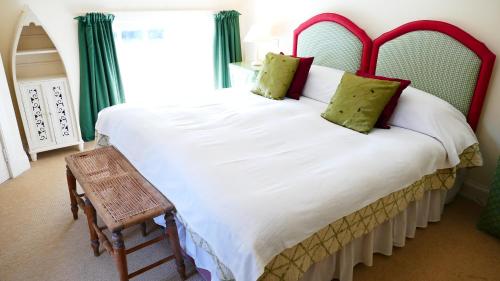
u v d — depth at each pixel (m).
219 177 1.59
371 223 1.72
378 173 1.72
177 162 1.76
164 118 2.36
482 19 2.25
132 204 1.70
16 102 3.21
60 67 3.43
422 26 2.50
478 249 2.10
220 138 2.05
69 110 3.31
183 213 1.62
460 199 2.65
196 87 4.48
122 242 1.58
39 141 3.22
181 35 4.18
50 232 2.24
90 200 1.77
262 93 3.06
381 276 1.89
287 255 1.37
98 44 3.43
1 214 2.41
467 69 2.32
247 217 1.33
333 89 2.82
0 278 1.86
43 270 1.92
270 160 1.78
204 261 1.63
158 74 4.19
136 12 3.66
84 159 2.19
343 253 1.71
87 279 1.87
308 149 1.94
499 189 2.11
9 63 3.09
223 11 4.18
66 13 3.32
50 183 2.83
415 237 2.21
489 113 2.38
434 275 1.90
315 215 1.42
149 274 1.90
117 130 2.36
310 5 3.44
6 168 2.85
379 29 2.85
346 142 2.06
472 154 2.28
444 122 2.20
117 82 3.71
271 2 3.94
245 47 4.54
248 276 1.26
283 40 3.90
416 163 1.89
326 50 3.22
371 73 2.91
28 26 3.16
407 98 2.36
